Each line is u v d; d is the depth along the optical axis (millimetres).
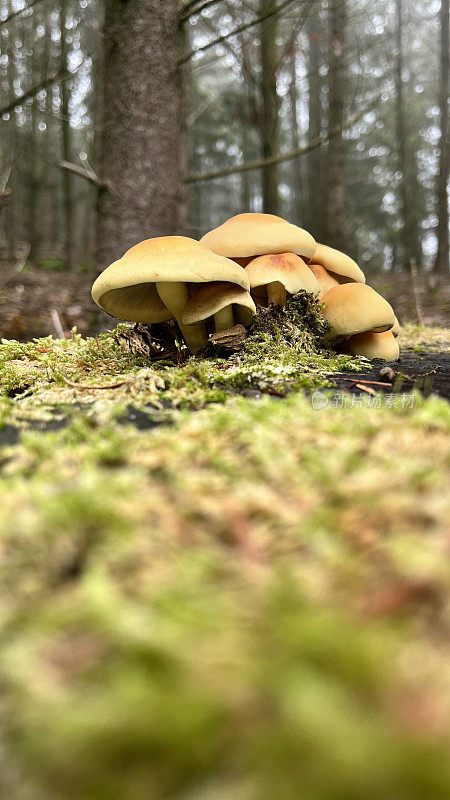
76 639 49
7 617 53
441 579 53
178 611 48
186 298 189
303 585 52
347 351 223
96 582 52
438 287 833
